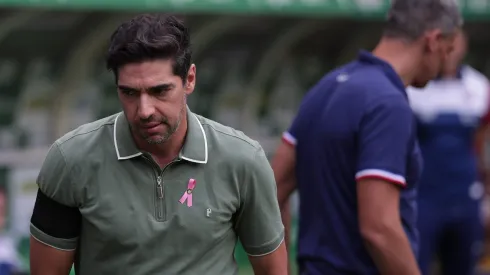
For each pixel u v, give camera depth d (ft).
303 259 36.58
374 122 34.09
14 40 69.31
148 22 25.32
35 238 27.55
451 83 58.95
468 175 59.93
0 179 68.80
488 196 79.97
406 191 35.65
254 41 79.30
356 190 34.96
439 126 58.90
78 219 27.32
